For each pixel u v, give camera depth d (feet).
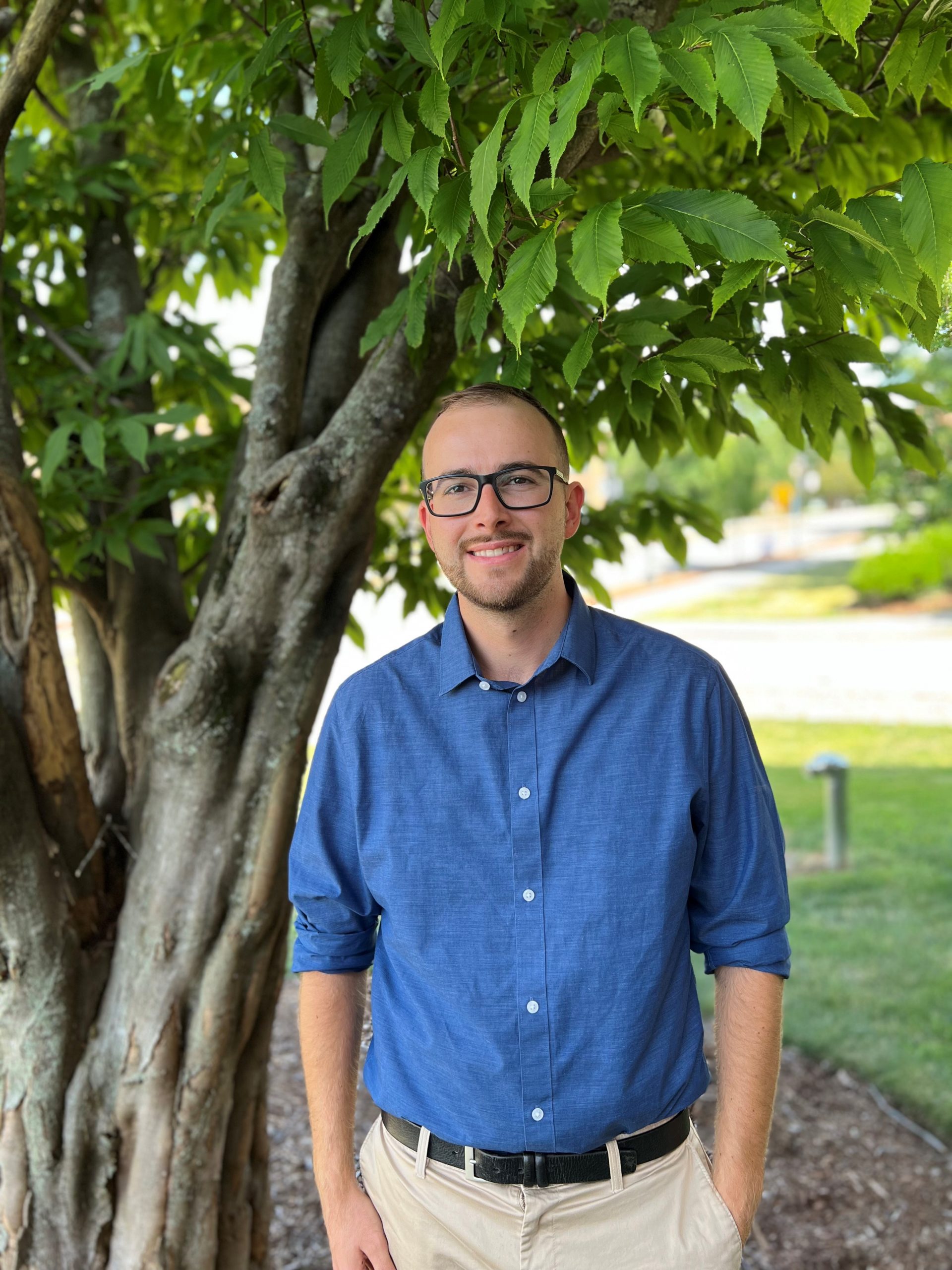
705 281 5.44
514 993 4.68
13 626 6.24
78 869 6.55
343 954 5.34
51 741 6.40
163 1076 6.33
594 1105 4.63
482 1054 4.70
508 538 4.72
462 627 4.95
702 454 7.33
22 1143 6.32
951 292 4.56
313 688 6.39
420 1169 4.88
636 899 4.65
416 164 4.09
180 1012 6.36
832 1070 12.00
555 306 6.30
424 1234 4.88
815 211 4.00
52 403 7.32
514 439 4.73
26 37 5.57
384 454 6.11
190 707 6.20
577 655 4.74
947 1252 9.07
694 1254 4.75
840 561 95.09
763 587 79.10
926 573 65.77
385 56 5.63
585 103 3.41
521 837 4.72
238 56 6.95
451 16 4.02
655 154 7.39
